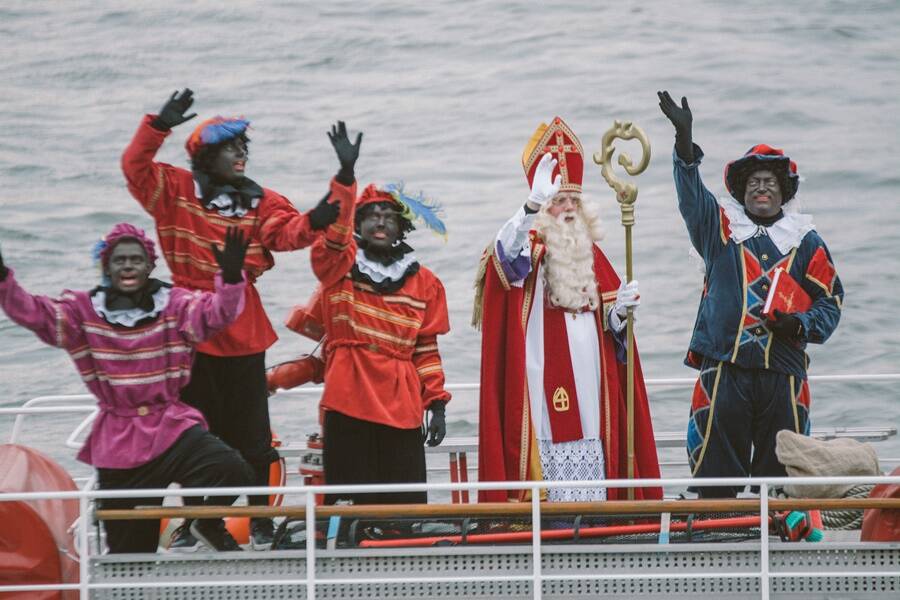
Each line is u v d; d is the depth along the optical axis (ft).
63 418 168.76
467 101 319.27
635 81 327.47
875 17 374.63
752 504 81.56
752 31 365.20
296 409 160.15
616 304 95.91
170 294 84.17
